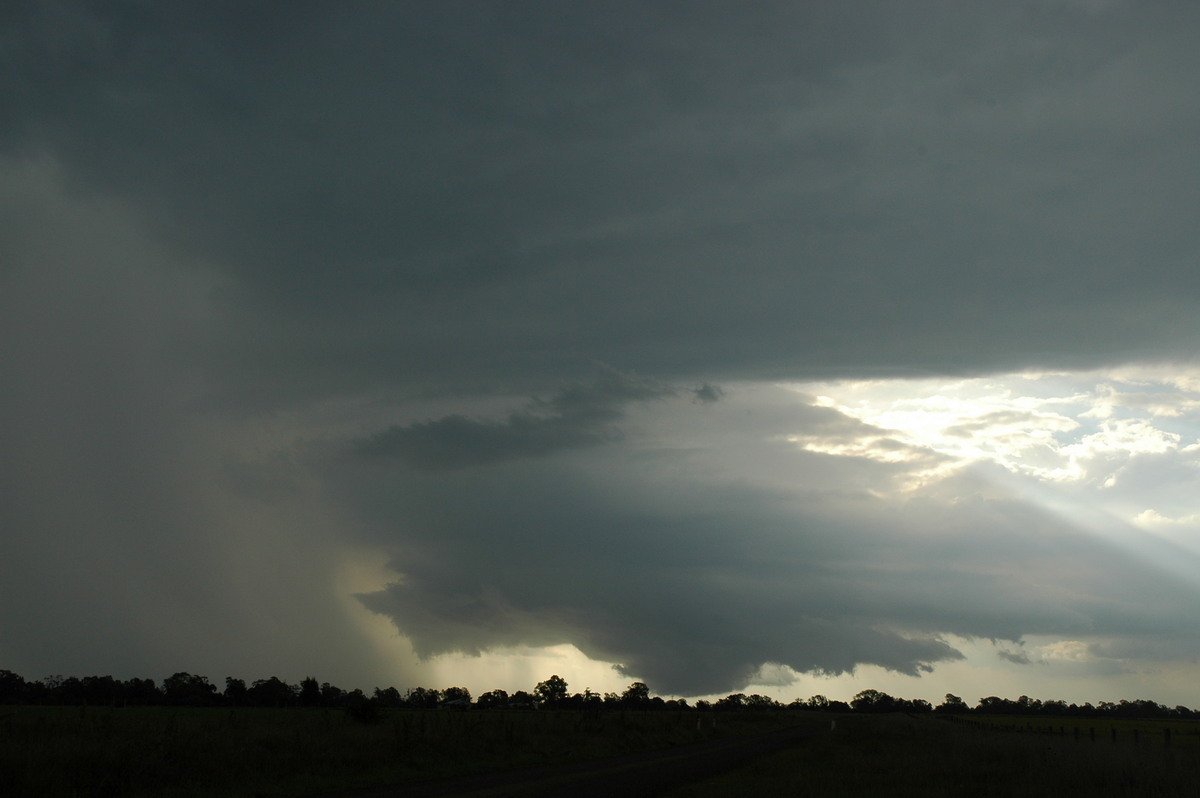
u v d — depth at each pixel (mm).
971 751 30344
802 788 20281
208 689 115188
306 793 20109
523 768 28906
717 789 21547
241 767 21688
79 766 18688
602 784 22859
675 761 32875
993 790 20125
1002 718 134000
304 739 26703
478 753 31703
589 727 49969
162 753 20578
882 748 38219
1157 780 19344
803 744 46625
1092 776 20672
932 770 24984
